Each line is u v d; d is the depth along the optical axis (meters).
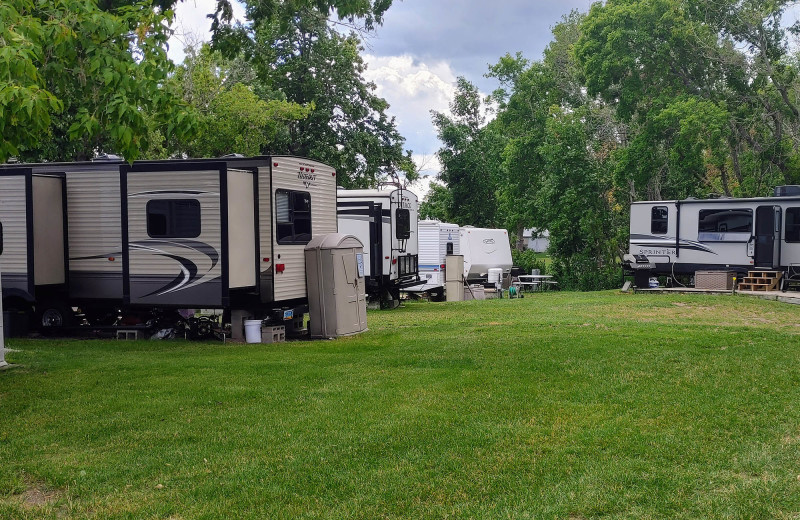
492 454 5.86
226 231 12.10
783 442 6.03
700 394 7.70
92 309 14.43
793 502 4.75
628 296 22.36
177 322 13.77
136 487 5.37
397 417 7.01
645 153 28.59
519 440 6.21
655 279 24.61
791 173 27.59
